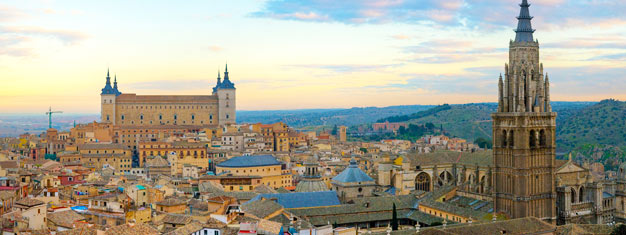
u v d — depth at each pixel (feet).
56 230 528.63
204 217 600.39
